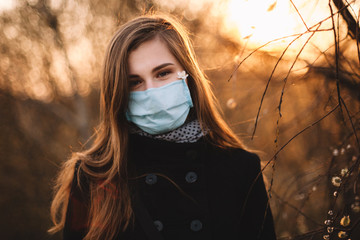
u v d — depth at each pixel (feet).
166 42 5.55
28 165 28.30
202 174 5.81
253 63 9.27
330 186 6.19
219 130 6.33
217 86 13.29
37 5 23.94
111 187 5.57
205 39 14.57
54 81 26.50
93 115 28.94
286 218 8.58
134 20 5.77
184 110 5.71
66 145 28.48
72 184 5.83
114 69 5.47
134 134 5.88
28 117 28.35
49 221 27.43
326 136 8.70
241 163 6.16
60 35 24.62
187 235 5.50
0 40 24.53
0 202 27.81
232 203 5.86
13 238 27.55
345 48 5.96
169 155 5.82
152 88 5.45
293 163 10.82
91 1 23.67
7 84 26.09
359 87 6.31
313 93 8.44
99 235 5.39
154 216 5.57
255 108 12.41
